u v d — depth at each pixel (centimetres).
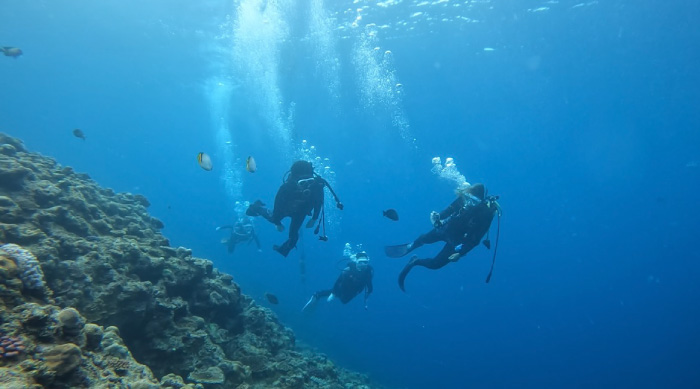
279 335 763
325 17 2059
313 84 3422
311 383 635
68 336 263
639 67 2812
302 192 626
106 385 256
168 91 4347
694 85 3120
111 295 414
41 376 212
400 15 2058
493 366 3381
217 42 2572
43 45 3306
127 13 2289
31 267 287
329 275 4966
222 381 452
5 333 221
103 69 3819
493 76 3247
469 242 698
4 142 714
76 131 846
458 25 2206
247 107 4600
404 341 3189
